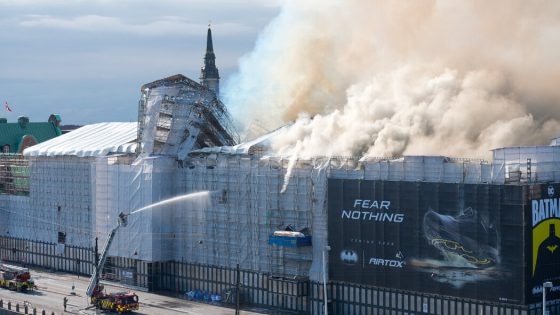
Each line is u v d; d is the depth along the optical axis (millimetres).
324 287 118688
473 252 112938
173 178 157125
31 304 146375
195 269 153125
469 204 113062
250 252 142875
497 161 113125
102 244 166000
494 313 111688
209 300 148500
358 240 125188
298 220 134625
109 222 164125
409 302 120438
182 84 161250
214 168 148750
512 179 111062
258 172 140500
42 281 170375
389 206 121375
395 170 122062
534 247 109250
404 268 120062
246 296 143750
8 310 140000
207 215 150250
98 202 166500
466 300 114438
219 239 148500
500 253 110438
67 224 180250
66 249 180875
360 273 125062
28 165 190875
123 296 138250
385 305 123062
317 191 130875
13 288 160250
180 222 156000
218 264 148875
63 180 180250
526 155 112188
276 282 135875
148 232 156250
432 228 116812
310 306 132250
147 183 156125
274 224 138125
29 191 190625
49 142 190500
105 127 189000
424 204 117625
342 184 126875
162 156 157625
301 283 132500
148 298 151000
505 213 109750
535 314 109812
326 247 118938
